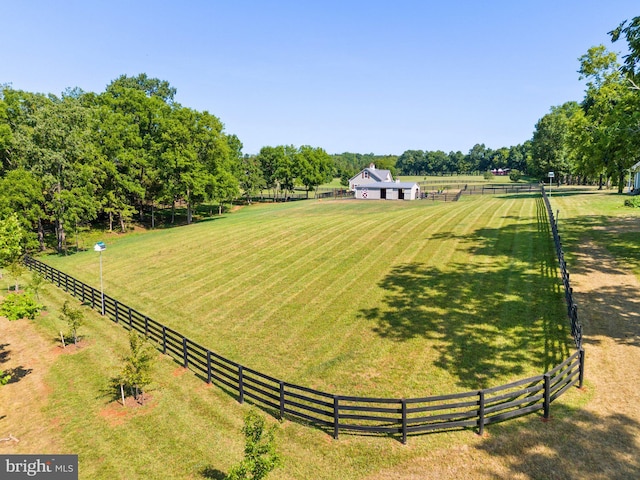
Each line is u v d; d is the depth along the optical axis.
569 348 14.09
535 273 21.53
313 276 25.69
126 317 21.16
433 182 112.56
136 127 51.47
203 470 10.51
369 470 9.87
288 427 12.02
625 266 20.95
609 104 36.53
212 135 55.41
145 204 62.38
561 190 62.66
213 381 15.30
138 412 13.41
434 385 13.21
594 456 9.31
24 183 36.31
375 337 16.89
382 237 33.66
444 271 23.55
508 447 9.97
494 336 15.70
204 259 32.44
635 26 18.97
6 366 17.38
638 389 11.55
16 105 40.81
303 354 16.38
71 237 44.31
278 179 85.62
